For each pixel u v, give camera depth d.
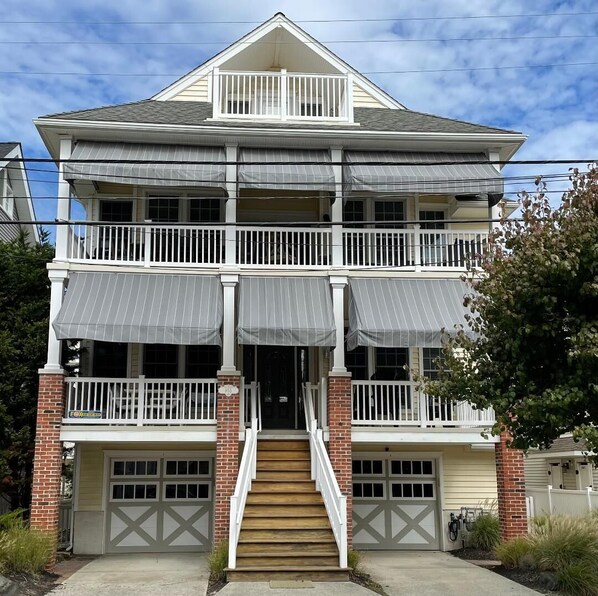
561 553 12.81
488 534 17.06
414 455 18.31
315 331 14.97
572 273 9.29
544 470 29.52
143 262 15.80
